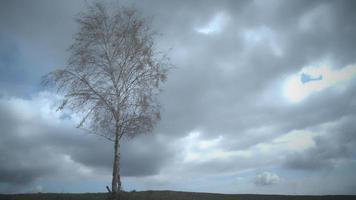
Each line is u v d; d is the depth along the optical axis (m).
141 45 17.30
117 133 16.28
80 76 16.64
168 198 17.38
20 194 17.27
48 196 16.97
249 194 19.69
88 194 18.12
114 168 15.71
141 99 16.64
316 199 17.91
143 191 19.03
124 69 17.12
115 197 15.08
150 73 17.28
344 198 18.00
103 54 17.11
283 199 18.25
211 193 19.72
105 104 16.30
